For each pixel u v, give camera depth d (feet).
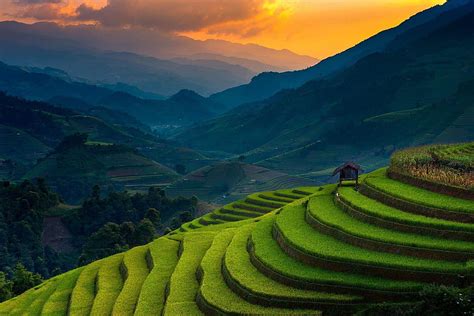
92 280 257.14
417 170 218.18
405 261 150.00
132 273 238.07
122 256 289.12
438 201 179.42
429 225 165.07
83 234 598.34
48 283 298.76
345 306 144.87
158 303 187.11
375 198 205.57
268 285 165.17
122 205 630.74
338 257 161.38
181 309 170.19
